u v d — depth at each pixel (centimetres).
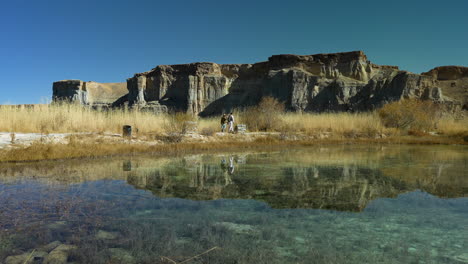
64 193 465
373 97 6550
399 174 672
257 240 290
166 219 349
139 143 1196
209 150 1260
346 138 1933
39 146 891
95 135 1168
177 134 1403
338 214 377
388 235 305
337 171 710
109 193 470
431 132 2514
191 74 9631
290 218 359
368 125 2259
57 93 12062
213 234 304
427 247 272
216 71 9738
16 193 461
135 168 736
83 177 606
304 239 293
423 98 5972
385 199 451
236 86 9288
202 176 632
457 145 1739
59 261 241
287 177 627
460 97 6850
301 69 8294
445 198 457
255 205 414
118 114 1566
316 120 2255
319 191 499
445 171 717
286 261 241
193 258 251
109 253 258
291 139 1758
